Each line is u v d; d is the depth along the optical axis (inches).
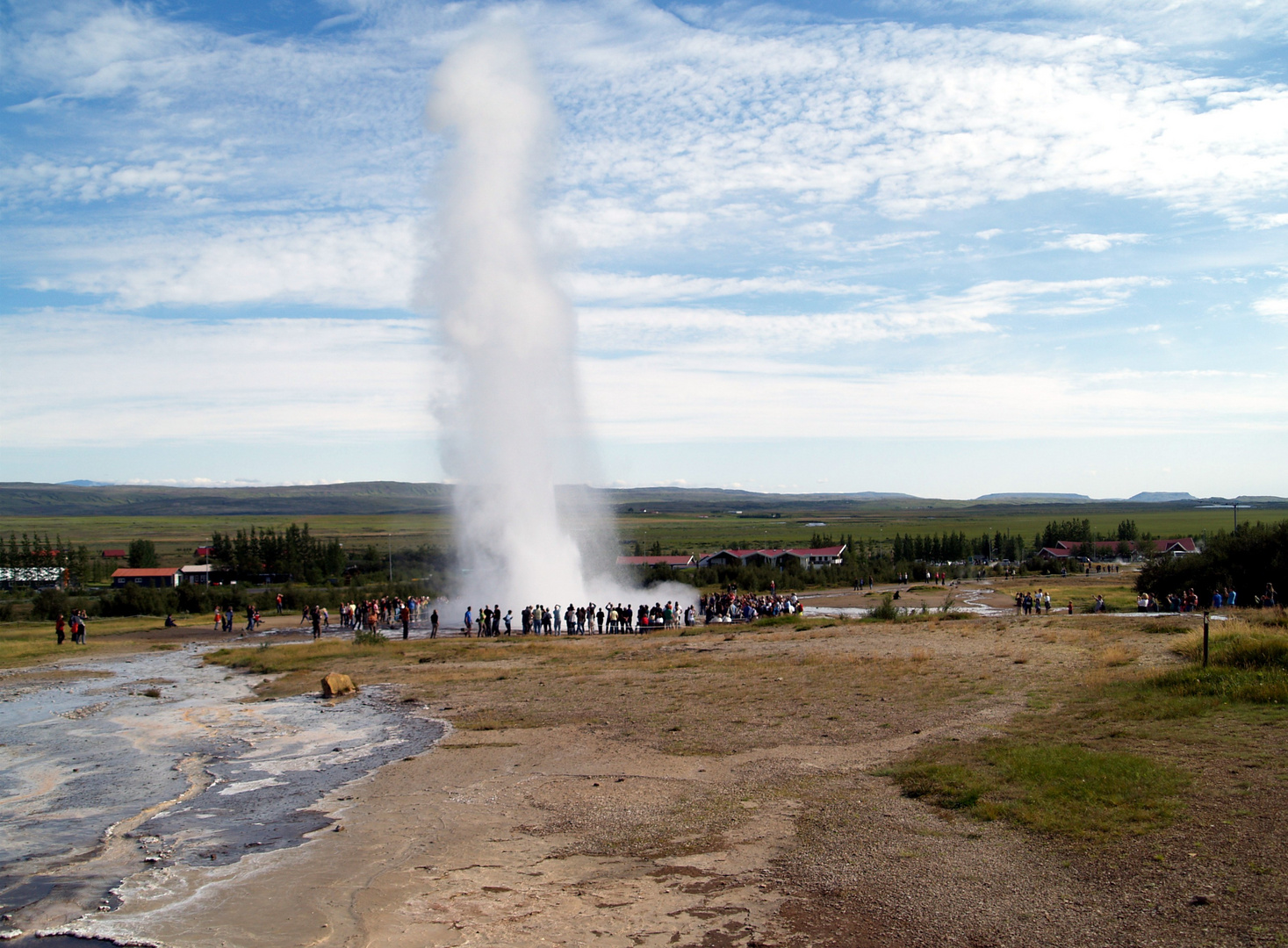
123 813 540.4
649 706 829.2
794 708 776.9
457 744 703.7
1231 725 556.7
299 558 4220.0
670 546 6481.3
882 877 365.7
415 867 420.2
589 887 383.2
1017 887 340.8
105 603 2677.2
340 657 1342.3
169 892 399.5
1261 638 844.0
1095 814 409.4
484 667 1171.9
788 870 385.1
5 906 386.3
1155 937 288.8
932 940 305.0
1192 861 343.9
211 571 4362.7
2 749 745.0
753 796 506.9
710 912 346.3
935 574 3846.0
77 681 1175.6
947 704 754.8
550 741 697.6
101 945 342.3
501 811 509.7
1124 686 743.7
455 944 328.2
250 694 1023.0
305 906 376.2
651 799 516.7
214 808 547.2
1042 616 1742.1
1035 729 615.2
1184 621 1391.5
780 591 3127.5
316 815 521.0
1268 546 1845.5
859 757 586.6
